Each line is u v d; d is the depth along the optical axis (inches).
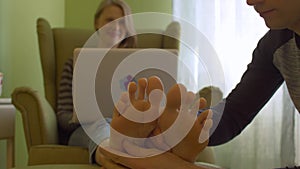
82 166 35.6
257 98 34.6
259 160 88.7
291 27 25.8
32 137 56.5
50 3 95.9
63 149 52.6
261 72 34.5
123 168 24.0
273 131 88.0
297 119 85.0
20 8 84.4
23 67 86.4
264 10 22.9
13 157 68.3
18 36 84.1
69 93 65.2
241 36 92.0
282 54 31.5
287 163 85.5
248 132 89.3
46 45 75.6
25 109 56.6
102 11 69.7
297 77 30.9
